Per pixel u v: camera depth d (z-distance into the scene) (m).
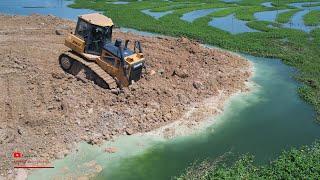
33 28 45.62
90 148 23.62
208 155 23.66
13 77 30.06
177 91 30.33
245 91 32.50
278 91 33.03
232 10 63.69
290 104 30.83
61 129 24.55
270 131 26.77
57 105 26.55
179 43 41.25
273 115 28.97
